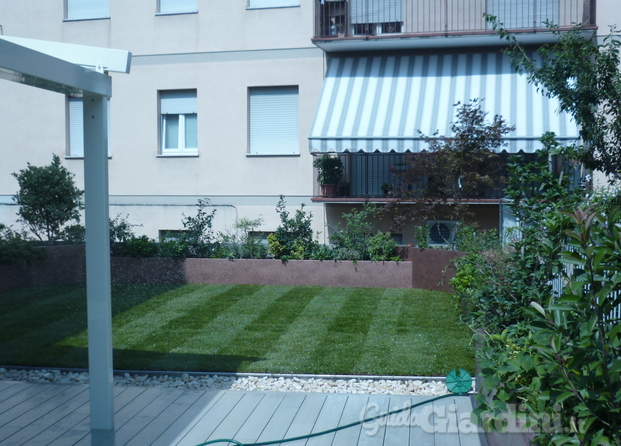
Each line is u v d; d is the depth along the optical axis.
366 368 8.37
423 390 7.71
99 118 6.25
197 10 18.64
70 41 19.33
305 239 15.09
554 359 4.05
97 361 6.40
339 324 10.81
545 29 16.11
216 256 15.15
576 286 3.86
